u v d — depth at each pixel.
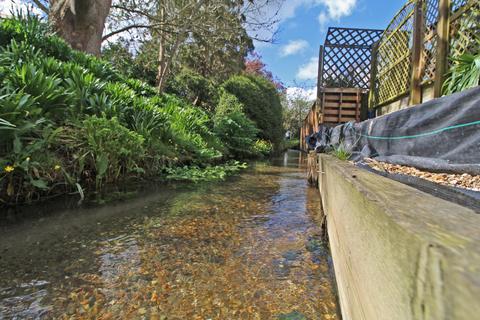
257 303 1.13
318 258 1.55
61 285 1.19
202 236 1.82
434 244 0.30
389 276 0.42
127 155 2.96
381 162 2.11
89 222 1.92
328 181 1.78
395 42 4.20
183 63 11.55
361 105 5.70
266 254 1.59
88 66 4.46
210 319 1.02
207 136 6.04
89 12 5.46
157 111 4.07
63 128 2.30
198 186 3.48
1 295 1.10
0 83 2.23
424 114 1.76
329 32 5.66
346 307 0.87
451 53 2.61
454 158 1.47
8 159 1.87
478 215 0.43
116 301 1.10
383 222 0.46
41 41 4.02
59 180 2.25
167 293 1.17
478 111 1.35
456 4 2.55
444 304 0.27
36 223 1.82
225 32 8.09
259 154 9.06
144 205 2.44
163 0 8.05
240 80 11.62
